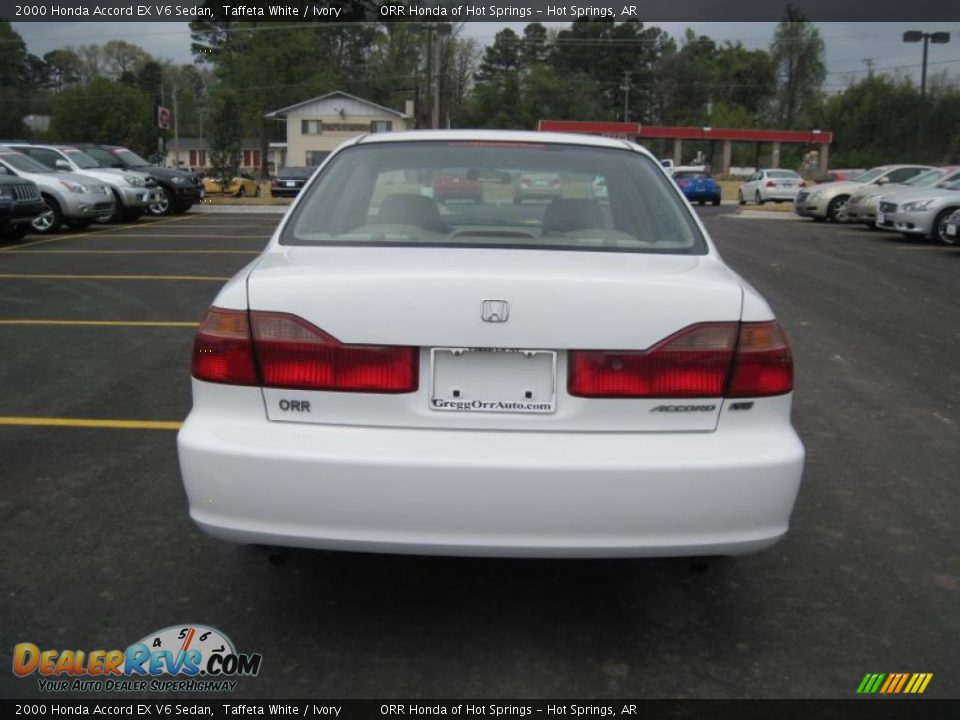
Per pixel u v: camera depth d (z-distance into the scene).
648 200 3.59
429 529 2.61
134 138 51.22
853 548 3.76
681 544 2.65
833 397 6.05
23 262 12.41
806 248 15.45
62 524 3.85
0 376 6.25
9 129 79.50
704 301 2.72
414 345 2.66
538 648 3.00
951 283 11.16
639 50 108.19
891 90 59.06
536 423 2.68
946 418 5.61
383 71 79.81
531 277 2.68
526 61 107.44
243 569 3.50
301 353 2.69
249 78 70.62
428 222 3.46
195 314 8.59
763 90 100.25
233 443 2.65
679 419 2.71
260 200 31.61
